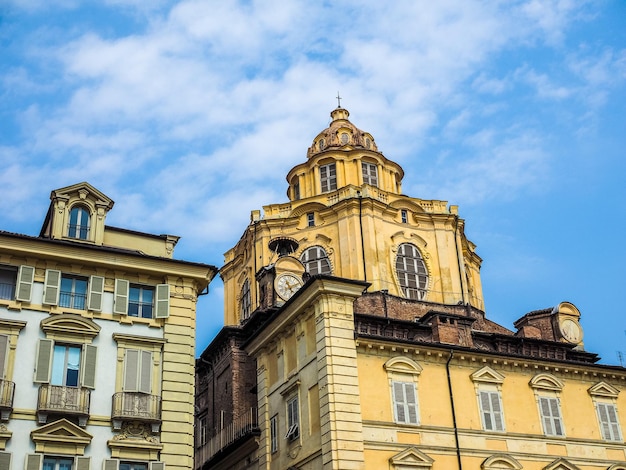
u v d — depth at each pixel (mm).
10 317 32469
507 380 41062
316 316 38094
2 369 31344
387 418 36875
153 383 33625
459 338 42781
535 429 40469
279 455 39594
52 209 36000
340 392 35938
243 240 60125
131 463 31859
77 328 33156
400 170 64062
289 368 40344
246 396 47625
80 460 30859
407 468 36156
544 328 51219
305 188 62469
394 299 51219
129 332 34156
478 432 38781
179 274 35875
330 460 34562
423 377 38844
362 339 37781
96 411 32125
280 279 49844
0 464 29734
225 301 60688
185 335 35000
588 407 42781
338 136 65125
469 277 61438
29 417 30938
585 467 40844
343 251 54938
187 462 32625
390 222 57031
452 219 58656
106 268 34844
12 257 33500
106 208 36688
